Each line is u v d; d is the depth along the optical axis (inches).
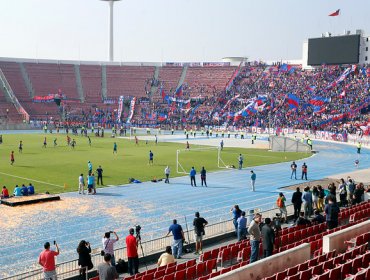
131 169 1918.1
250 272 544.1
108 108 5128.0
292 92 4446.4
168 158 2293.3
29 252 868.0
